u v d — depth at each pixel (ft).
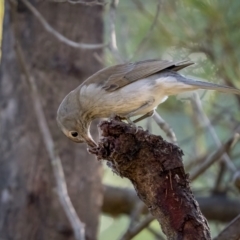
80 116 31.45
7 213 38.50
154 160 23.18
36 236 38.09
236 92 28.53
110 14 35.96
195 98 39.47
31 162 38.65
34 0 40.24
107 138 23.58
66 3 40.16
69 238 38.34
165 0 39.58
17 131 39.11
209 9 36.96
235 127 40.57
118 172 23.75
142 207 38.91
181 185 23.11
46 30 39.75
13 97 39.60
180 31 39.27
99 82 30.66
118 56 35.01
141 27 41.73
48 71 39.47
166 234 23.03
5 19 41.01
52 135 38.93
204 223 22.84
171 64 30.22
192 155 44.04
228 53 38.34
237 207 45.16
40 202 38.37
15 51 36.35
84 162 39.52
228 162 37.68
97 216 39.99
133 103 30.19
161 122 32.07
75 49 39.91
